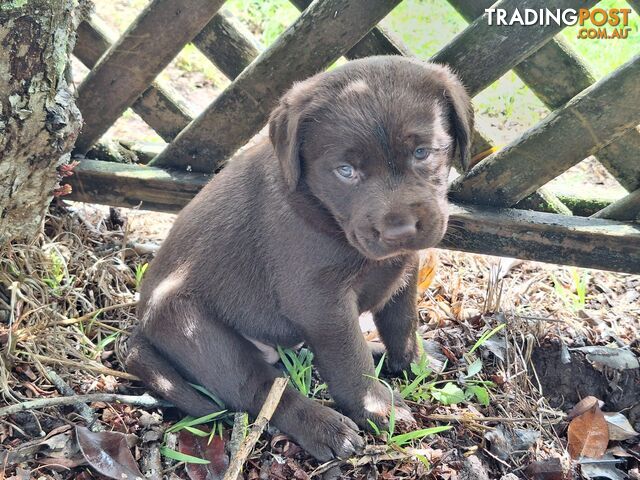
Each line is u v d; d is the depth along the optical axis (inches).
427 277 30.5
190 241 26.0
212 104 29.5
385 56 23.3
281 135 22.5
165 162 31.3
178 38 28.7
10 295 26.7
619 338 29.7
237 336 25.6
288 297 24.4
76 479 22.6
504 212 29.1
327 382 24.9
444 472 24.3
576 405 28.0
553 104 27.5
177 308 25.4
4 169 25.5
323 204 22.9
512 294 31.2
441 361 28.1
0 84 24.0
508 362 28.2
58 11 24.1
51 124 25.4
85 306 28.0
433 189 21.7
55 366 25.6
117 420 24.4
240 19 45.8
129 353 25.6
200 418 24.1
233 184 25.7
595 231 28.4
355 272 23.9
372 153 21.1
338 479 23.4
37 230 28.1
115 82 29.8
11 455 22.7
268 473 23.5
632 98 26.1
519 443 26.0
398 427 24.9
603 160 28.1
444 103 22.3
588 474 26.2
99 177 31.0
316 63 27.7
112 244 31.5
